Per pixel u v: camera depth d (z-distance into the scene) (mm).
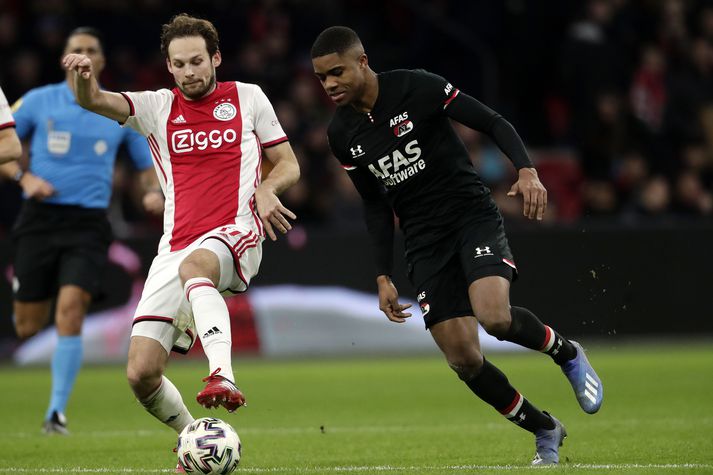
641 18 67188
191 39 20125
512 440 25188
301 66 63844
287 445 25125
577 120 61625
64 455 23562
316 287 51000
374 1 70375
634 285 51969
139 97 20547
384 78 21531
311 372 45250
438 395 36938
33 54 56812
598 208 57156
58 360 29250
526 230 51406
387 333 51188
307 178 56219
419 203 21547
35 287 30578
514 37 67062
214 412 32906
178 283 19906
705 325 52594
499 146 20781
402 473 19344
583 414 30531
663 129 62969
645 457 21328
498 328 19922
